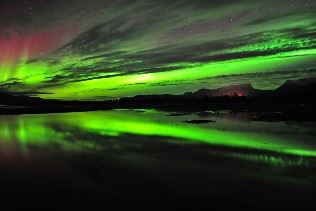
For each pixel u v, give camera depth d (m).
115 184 8.30
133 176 9.19
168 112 47.00
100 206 6.70
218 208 6.57
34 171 9.78
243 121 27.97
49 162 11.23
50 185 8.23
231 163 10.80
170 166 10.45
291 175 9.10
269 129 21.42
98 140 17.36
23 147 14.88
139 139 17.61
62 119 35.22
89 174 9.39
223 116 34.91
